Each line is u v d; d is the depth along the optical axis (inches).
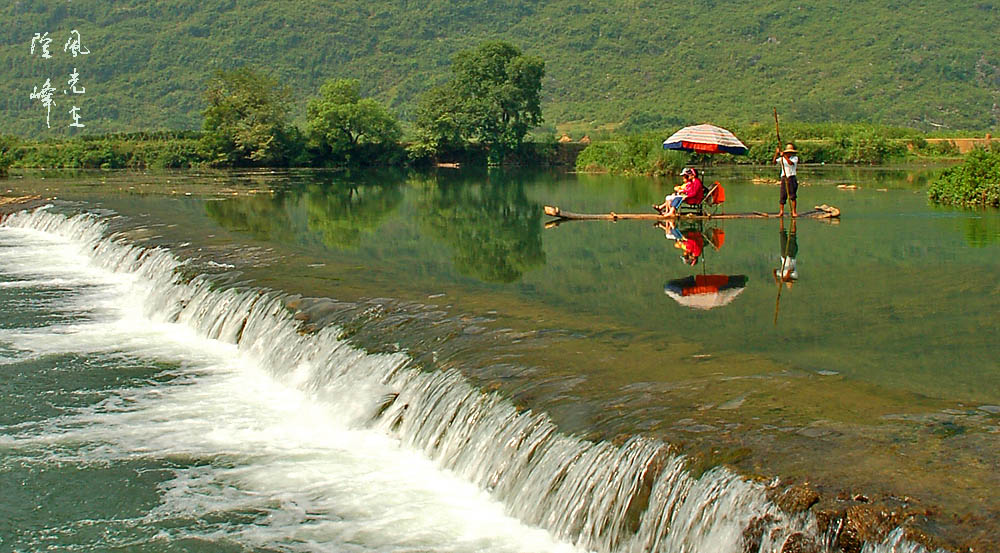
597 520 348.8
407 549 361.7
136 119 5782.5
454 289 657.0
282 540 379.6
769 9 6988.2
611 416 382.3
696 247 836.6
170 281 778.2
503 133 3206.2
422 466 437.1
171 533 393.7
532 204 1405.0
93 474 453.1
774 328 519.8
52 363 628.4
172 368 614.2
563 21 7372.1
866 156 2559.1
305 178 2279.8
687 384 417.1
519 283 678.5
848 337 496.7
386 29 7588.6
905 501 291.1
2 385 585.3
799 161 2640.3
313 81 6899.6
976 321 528.4
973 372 429.4
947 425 355.9
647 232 964.0
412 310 589.9
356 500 407.5
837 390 403.5
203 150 2925.7
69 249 1131.3
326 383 535.8
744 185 1689.2
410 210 1316.4
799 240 864.3
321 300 629.3
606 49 6742.1
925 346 476.4
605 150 2689.5
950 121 4972.9
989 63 5856.3
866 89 5438.0
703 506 318.0
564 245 877.8
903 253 772.6
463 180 2170.3
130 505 420.5
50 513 416.8
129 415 529.3
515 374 447.2
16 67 6141.7
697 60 6289.4
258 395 556.4
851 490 300.2
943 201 1274.6
